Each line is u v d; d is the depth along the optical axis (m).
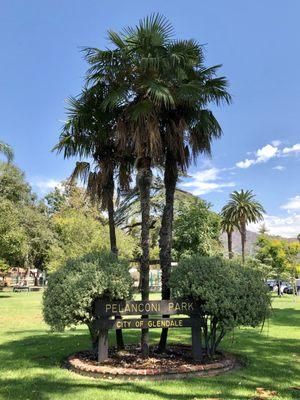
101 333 8.00
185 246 35.53
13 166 46.50
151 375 7.22
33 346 10.63
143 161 8.74
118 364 7.84
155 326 8.08
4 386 6.83
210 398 6.12
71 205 46.41
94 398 6.13
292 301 33.41
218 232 45.62
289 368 8.25
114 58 8.66
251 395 6.32
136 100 8.77
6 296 34.12
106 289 7.85
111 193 9.95
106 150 9.86
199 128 9.31
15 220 35.59
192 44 8.85
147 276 8.62
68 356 9.04
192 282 7.96
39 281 61.22
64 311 7.79
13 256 35.41
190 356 8.68
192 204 35.84
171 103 8.39
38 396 6.26
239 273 8.10
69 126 9.51
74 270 8.18
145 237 8.71
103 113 9.06
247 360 8.88
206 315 8.38
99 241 27.17
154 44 8.49
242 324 7.88
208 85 9.38
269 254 60.41
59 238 47.38
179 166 9.64
